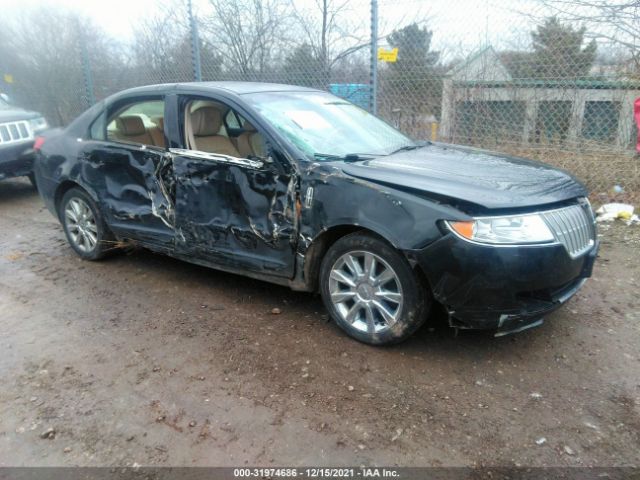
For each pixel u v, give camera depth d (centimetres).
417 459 239
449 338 341
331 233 333
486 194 289
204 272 463
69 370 315
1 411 279
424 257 288
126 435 258
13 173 730
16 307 402
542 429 256
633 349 324
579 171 638
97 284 441
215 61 898
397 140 423
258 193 351
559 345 331
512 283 280
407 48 687
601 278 429
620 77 604
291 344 338
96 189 451
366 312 327
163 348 337
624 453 240
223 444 251
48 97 1142
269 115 363
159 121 411
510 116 661
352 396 284
